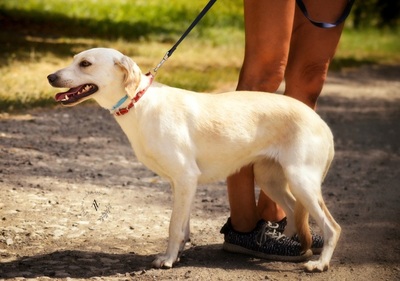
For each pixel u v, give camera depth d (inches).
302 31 261.1
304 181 235.9
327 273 241.6
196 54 906.7
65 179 349.7
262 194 266.1
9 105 500.1
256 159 242.1
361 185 390.3
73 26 1007.0
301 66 261.9
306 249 249.0
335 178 405.4
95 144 434.3
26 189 325.1
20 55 718.5
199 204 331.3
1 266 233.9
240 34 1170.0
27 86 571.2
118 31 1016.9
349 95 765.3
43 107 519.2
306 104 264.1
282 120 239.1
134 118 232.2
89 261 242.4
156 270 235.9
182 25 1172.5
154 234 276.7
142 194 337.1
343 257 261.1
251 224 255.4
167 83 645.3
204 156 236.5
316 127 240.8
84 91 230.5
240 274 237.3
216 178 241.4
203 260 250.4
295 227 251.4
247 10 252.2
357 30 1533.0
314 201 236.4
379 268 250.4
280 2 247.8
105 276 229.6
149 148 231.6
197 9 1341.0
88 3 1237.1
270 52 251.0
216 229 291.6
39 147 409.1
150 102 232.4
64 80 227.3
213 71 769.6
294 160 237.0
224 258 253.6
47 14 1075.3
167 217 301.7
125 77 228.7
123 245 261.3
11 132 437.1
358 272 245.0
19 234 266.2
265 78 253.3
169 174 233.9
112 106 233.0
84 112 525.0
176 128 231.8
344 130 566.6
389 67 1064.8
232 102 240.5
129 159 407.2
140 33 1027.3
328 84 839.7
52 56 736.3
